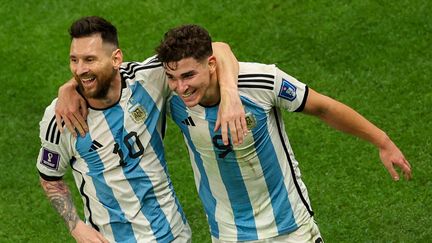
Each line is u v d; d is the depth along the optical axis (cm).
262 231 2173
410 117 3152
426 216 2773
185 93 1936
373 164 2988
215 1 3709
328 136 3117
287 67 3419
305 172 2991
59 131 2067
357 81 3328
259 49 3497
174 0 3728
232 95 1916
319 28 3541
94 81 1991
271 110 2075
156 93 2080
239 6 3675
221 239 2220
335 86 3319
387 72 3341
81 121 2055
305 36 3519
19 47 3628
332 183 2941
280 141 2112
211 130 2052
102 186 2122
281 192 2145
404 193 2869
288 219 2164
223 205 2173
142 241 2169
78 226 2156
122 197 2130
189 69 1908
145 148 2100
